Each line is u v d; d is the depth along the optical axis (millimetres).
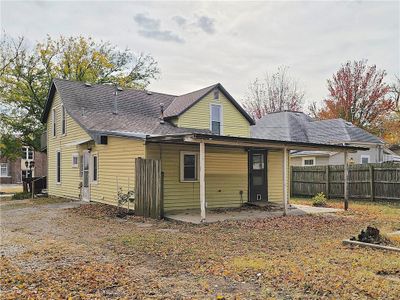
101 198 16531
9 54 27531
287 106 48062
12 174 45750
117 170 15234
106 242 8469
